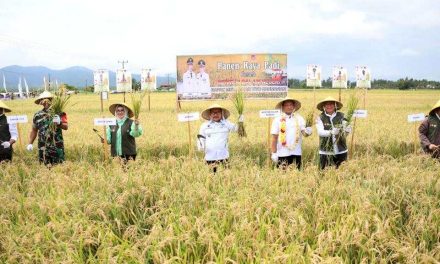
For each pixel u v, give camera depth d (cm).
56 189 755
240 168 919
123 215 641
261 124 1936
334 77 2888
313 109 1108
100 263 493
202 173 809
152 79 3094
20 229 578
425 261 483
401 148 1373
